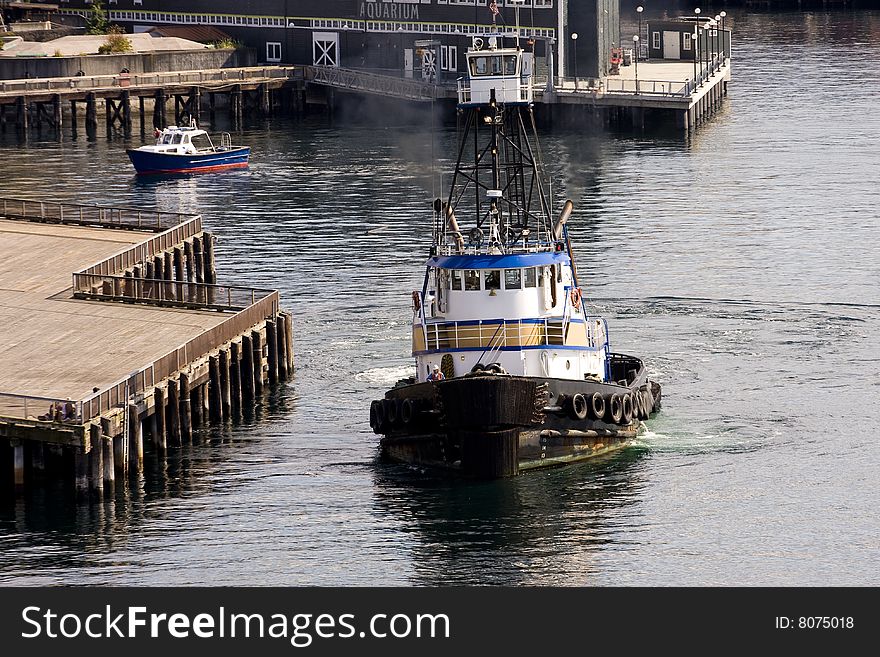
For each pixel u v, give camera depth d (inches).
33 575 3934.5
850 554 3993.6
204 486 4473.4
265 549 4069.9
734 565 3951.8
